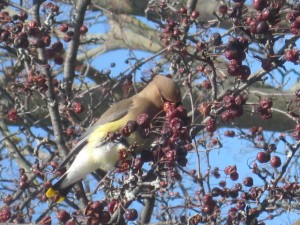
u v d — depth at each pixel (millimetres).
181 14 13539
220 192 10898
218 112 10680
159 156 10406
